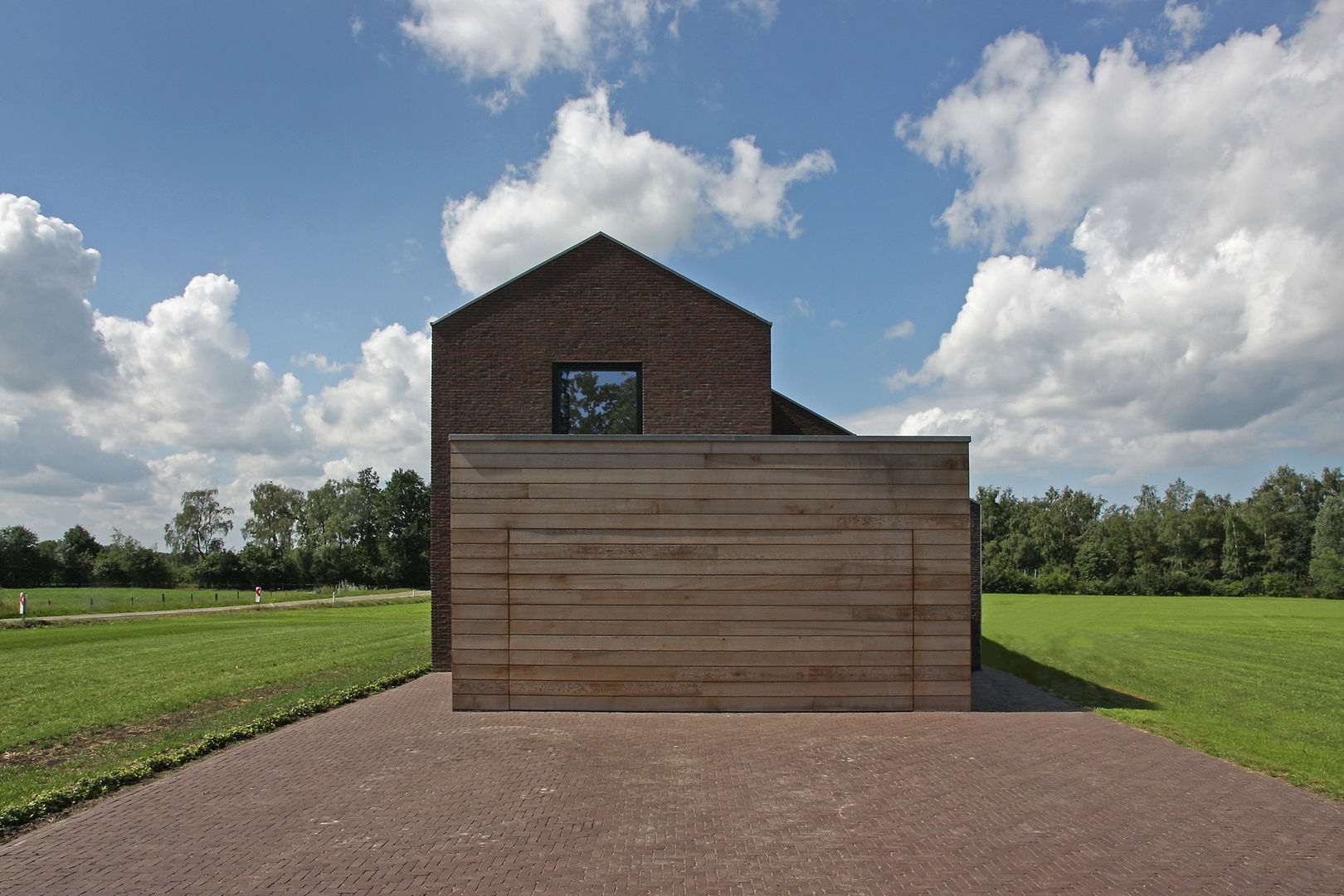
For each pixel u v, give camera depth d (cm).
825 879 453
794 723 863
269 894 434
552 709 929
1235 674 1328
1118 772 668
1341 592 4634
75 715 917
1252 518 5875
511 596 941
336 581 7331
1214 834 523
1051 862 476
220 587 6606
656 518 949
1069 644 1802
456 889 439
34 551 6241
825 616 942
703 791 615
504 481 950
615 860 479
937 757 720
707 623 938
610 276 1358
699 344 1350
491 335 1342
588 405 1345
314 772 670
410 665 1358
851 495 955
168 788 628
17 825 541
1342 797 600
